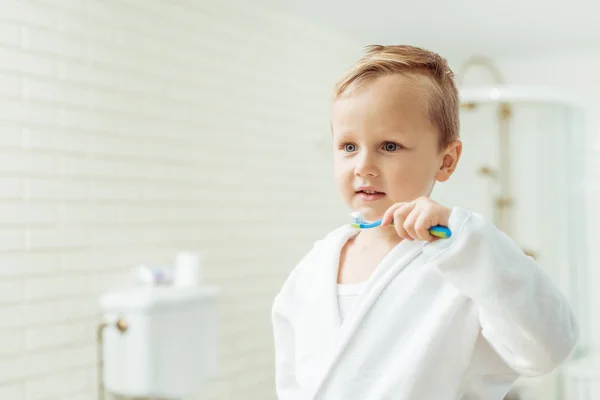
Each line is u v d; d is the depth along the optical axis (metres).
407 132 0.82
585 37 3.99
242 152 3.28
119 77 2.66
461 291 0.74
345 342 0.85
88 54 2.54
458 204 3.12
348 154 0.86
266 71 3.43
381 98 0.82
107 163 2.61
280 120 3.53
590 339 3.36
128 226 2.69
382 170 0.83
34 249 2.34
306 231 3.70
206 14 3.08
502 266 0.70
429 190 0.86
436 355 0.80
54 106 2.42
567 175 3.26
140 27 2.75
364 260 0.91
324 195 3.84
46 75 2.39
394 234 0.90
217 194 3.13
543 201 3.16
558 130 3.22
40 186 2.37
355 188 0.85
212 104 3.11
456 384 0.81
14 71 2.28
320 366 0.88
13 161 2.28
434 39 4.06
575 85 4.27
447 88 0.88
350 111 0.84
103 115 2.60
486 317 0.76
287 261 3.55
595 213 3.92
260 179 3.39
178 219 2.92
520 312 0.71
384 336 0.84
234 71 3.24
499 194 3.14
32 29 2.34
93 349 2.54
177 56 2.93
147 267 2.68
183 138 2.95
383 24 3.77
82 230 2.51
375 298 0.85
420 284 0.84
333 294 0.90
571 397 3.00
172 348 2.52
